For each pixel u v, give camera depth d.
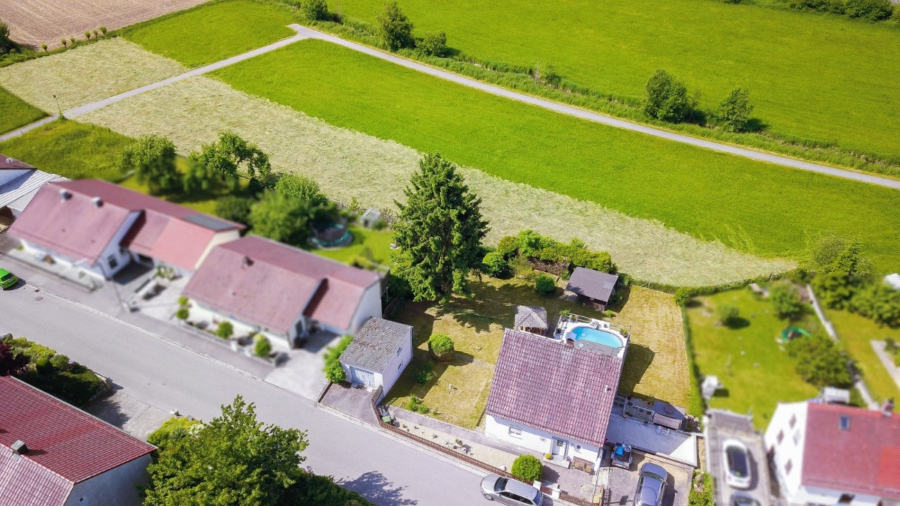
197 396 19.56
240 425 17.42
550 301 30.53
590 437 21.33
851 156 44.12
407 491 20.66
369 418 21.89
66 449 18.64
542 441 22.36
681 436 23.14
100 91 46.62
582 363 22.41
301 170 39.72
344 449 21.09
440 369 25.78
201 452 17.00
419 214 24.34
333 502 19.61
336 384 21.73
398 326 23.47
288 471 17.83
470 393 24.83
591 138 46.00
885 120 48.59
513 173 41.66
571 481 21.86
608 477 21.95
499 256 31.83
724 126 46.78
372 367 21.16
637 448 22.64
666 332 28.84
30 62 50.22
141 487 18.42
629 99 50.06
